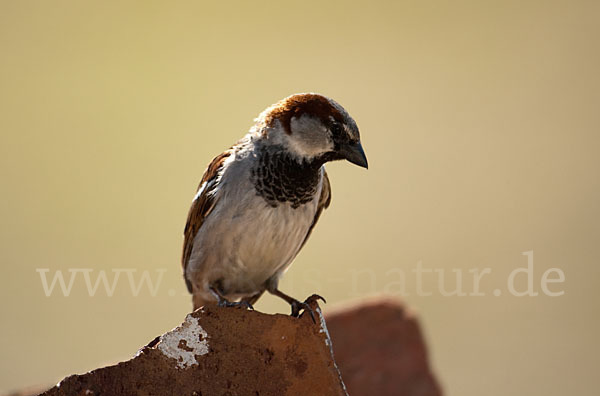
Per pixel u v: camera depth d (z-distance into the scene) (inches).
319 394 188.9
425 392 295.9
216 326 189.2
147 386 181.6
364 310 305.7
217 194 244.2
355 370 296.7
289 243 249.0
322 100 243.0
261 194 240.4
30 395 280.2
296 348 190.2
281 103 246.4
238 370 187.5
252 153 242.8
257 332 189.8
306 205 245.9
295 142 239.8
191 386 184.7
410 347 301.6
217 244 247.3
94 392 177.3
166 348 185.6
